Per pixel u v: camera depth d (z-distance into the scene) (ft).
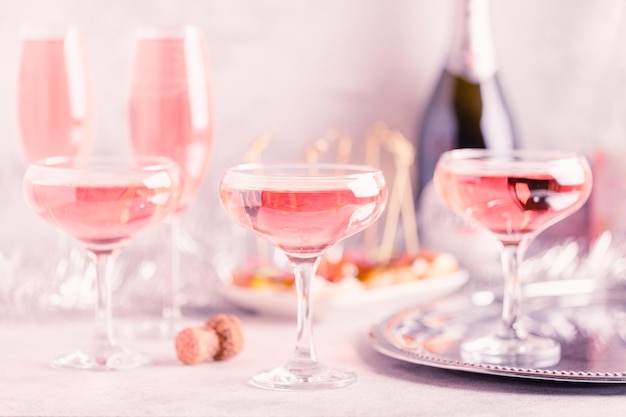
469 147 4.97
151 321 4.08
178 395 3.22
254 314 4.19
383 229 5.16
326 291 4.07
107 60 4.91
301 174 3.41
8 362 3.53
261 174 3.37
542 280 4.65
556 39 5.24
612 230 4.68
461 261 4.70
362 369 3.47
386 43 5.14
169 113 3.75
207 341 3.50
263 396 3.21
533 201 3.44
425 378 3.38
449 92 4.99
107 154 4.93
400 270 4.32
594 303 4.19
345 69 5.12
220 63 5.01
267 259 4.80
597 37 5.21
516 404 3.16
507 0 5.21
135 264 4.50
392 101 5.16
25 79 3.88
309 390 3.26
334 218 3.17
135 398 3.20
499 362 3.46
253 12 5.02
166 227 3.98
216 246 4.78
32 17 4.82
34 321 4.05
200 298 4.25
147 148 3.77
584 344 3.68
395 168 5.13
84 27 4.87
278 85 5.07
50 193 3.30
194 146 3.77
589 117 5.24
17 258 4.24
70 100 3.88
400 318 3.91
